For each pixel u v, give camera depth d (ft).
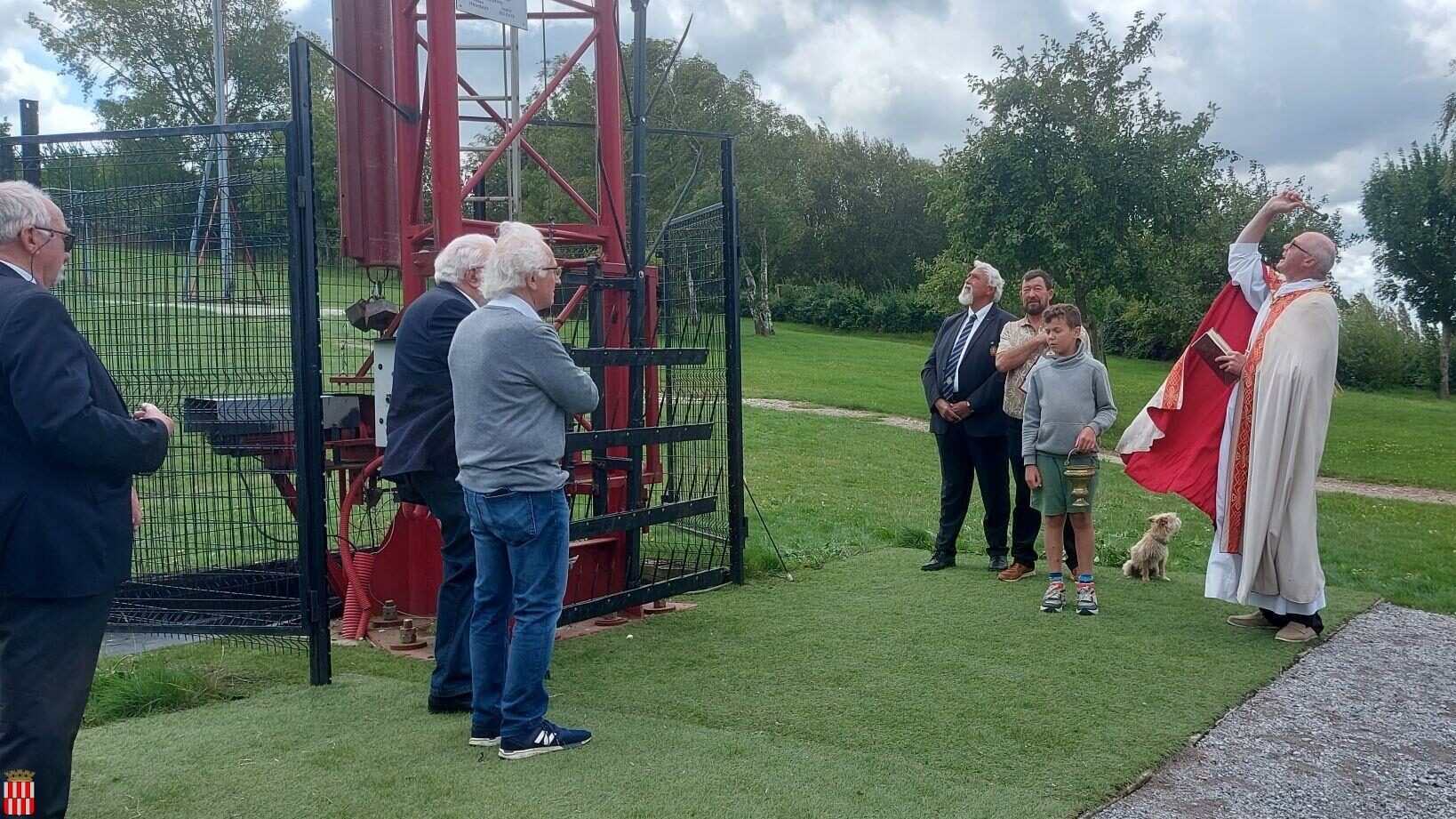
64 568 7.88
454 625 12.05
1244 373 16.16
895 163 208.54
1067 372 16.92
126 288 14.25
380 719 11.95
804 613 17.08
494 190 30.71
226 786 9.91
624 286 16.53
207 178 13.85
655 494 22.94
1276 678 13.93
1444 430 75.97
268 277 13.73
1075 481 16.72
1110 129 61.82
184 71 133.39
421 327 11.99
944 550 20.70
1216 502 16.61
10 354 7.54
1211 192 68.08
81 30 131.34
